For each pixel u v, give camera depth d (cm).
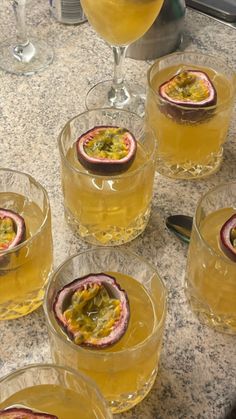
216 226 44
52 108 59
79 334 37
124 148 47
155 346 37
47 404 35
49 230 42
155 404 39
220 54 66
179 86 51
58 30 68
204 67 55
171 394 40
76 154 47
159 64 54
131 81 63
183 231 48
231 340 43
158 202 51
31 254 41
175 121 50
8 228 42
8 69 63
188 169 53
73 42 67
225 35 69
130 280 41
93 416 35
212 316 43
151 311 40
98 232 48
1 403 35
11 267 40
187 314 44
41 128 57
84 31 69
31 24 69
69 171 45
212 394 40
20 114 58
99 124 50
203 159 52
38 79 62
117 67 60
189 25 69
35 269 42
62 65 64
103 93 61
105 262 41
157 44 64
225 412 39
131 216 47
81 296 38
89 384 34
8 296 42
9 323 43
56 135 56
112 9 52
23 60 64
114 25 54
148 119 52
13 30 69
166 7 61
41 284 43
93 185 45
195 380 40
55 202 51
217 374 41
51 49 66
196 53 55
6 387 35
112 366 36
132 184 45
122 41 56
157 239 48
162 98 50
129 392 38
